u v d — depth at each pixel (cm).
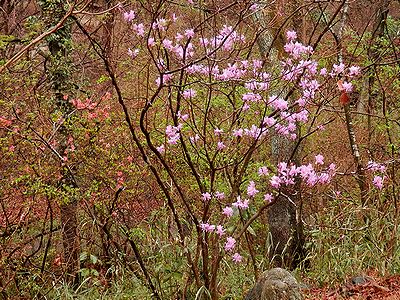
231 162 573
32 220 775
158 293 627
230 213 518
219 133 544
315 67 523
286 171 534
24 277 781
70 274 758
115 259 759
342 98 553
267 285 533
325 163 947
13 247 765
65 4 705
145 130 516
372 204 840
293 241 770
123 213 778
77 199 736
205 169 665
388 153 857
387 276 698
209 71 535
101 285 736
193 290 590
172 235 651
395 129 970
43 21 762
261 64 543
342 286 662
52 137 709
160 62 525
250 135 539
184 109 664
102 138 741
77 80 888
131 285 698
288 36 520
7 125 679
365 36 914
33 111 735
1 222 752
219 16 588
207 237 548
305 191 728
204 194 537
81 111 762
